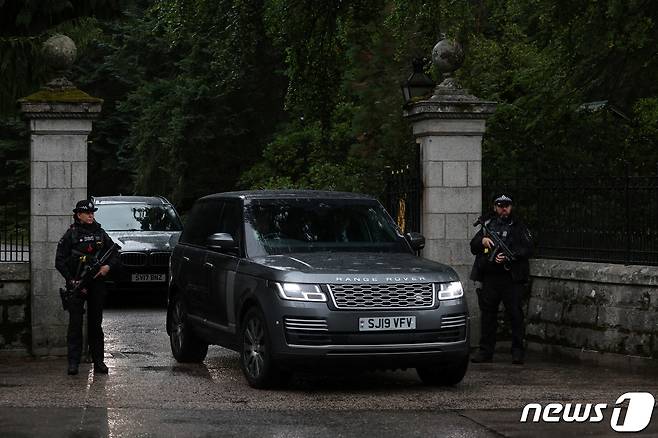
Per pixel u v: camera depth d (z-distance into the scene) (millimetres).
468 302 19766
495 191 20203
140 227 29156
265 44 50406
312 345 14164
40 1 19562
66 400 13805
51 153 18344
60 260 16250
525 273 17797
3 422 12266
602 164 24766
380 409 13242
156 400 13828
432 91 20703
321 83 30688
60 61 18500
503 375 16469
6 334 18281
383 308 14312
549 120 25594
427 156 19766
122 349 19484
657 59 27094
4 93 28719
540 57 27891
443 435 11648
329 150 45469
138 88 60625
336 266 14633
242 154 56969
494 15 28016
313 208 16406
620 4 23703
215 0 29797
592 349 17844
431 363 14594
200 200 18422
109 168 67000
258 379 14734
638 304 17109
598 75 27125
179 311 17938
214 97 54531
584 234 18516
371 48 39875
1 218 18531
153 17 36000
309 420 12453
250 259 15461
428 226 19734
